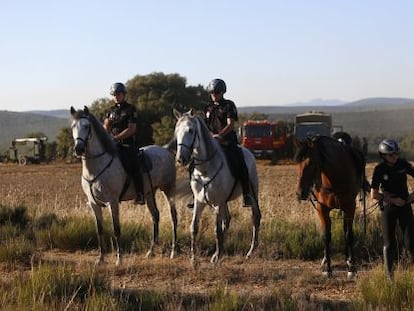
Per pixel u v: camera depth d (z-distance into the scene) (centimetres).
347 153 944
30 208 1655
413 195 827
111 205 1064
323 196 928
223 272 970
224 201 1052
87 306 689
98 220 1087
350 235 946
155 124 6097
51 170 4791
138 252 1202
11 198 2041
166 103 6912
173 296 770
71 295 751
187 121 998
